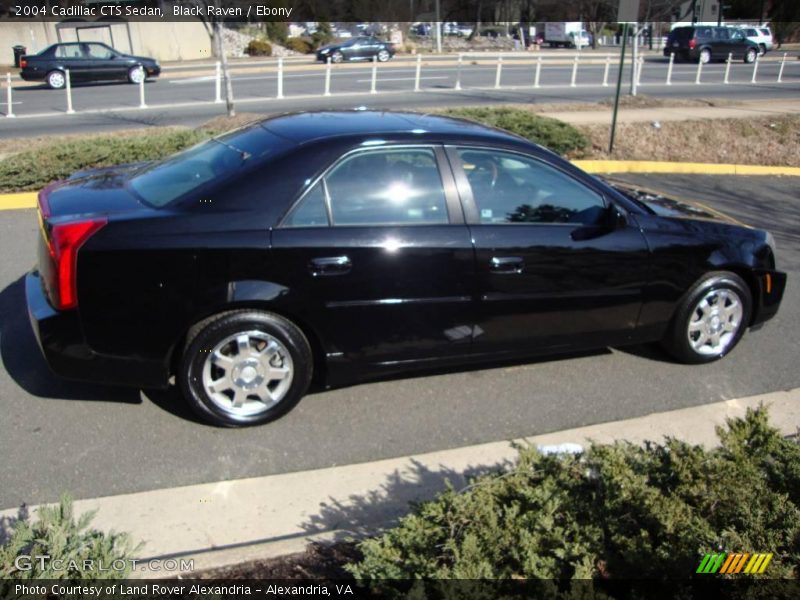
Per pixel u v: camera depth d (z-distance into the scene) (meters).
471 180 4.39
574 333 4.72
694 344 5.09
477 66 32.00
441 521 2.89
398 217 4.21
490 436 4.23
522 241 4.40
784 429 4.39
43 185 9.00
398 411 4.46
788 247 8.13
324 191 4.10
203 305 3.91
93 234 3.82
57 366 3.96
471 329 4.44
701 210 5.30
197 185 4.10
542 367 5.09
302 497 3.61
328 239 4.04
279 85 19.88
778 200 10.38
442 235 4.24
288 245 3.97
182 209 3.97
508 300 4.45
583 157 11.84
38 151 9.38
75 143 9.70
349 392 4.66
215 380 4.09
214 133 10.57
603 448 3.27
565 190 4.60
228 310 4.00
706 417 4.50
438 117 4.91
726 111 16.16
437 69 30.05
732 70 31.16
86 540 2.74
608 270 4.64
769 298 5.28
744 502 2.96
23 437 4.04
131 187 4.42
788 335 5.80
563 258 4.51
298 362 4.16
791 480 3.15
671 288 4.87
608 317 4.77
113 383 4.02
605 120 14.23
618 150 12.35
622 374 5.03
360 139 4.21
